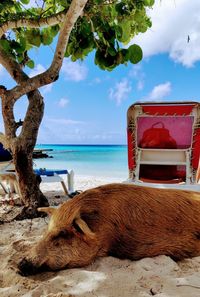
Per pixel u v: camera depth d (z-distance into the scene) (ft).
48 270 3.58
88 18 6.07
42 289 3.09
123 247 3.84
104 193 3.91
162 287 3.08
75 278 3.28
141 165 6.38
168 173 6.29
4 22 6.13
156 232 3.87
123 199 3.88
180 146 6.14
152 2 6.07
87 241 3.63
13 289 3.22
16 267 3.64
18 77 6.33
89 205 3.76
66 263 3.59
